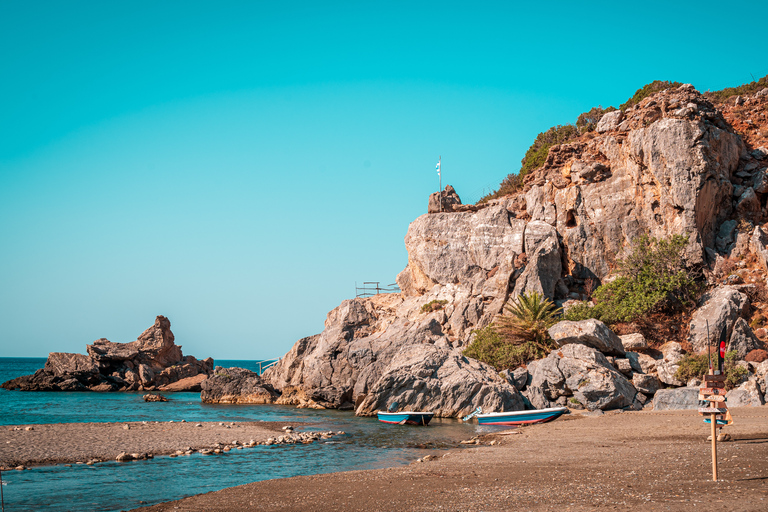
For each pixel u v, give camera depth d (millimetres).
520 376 40375
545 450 23078
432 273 54219
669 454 19375
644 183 48281
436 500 14273
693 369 35969
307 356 56250
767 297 40062
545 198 54469
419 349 43469
